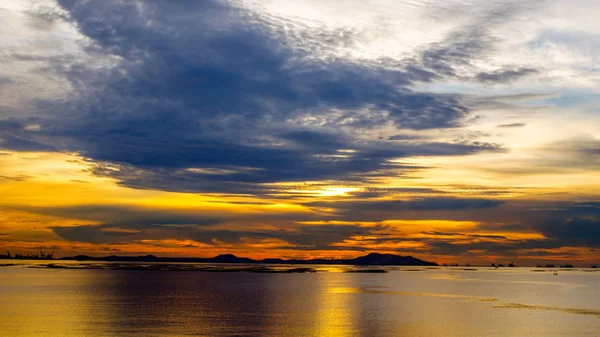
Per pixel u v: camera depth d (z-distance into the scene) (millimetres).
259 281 177250
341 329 60719
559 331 59250
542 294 118938
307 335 56594
